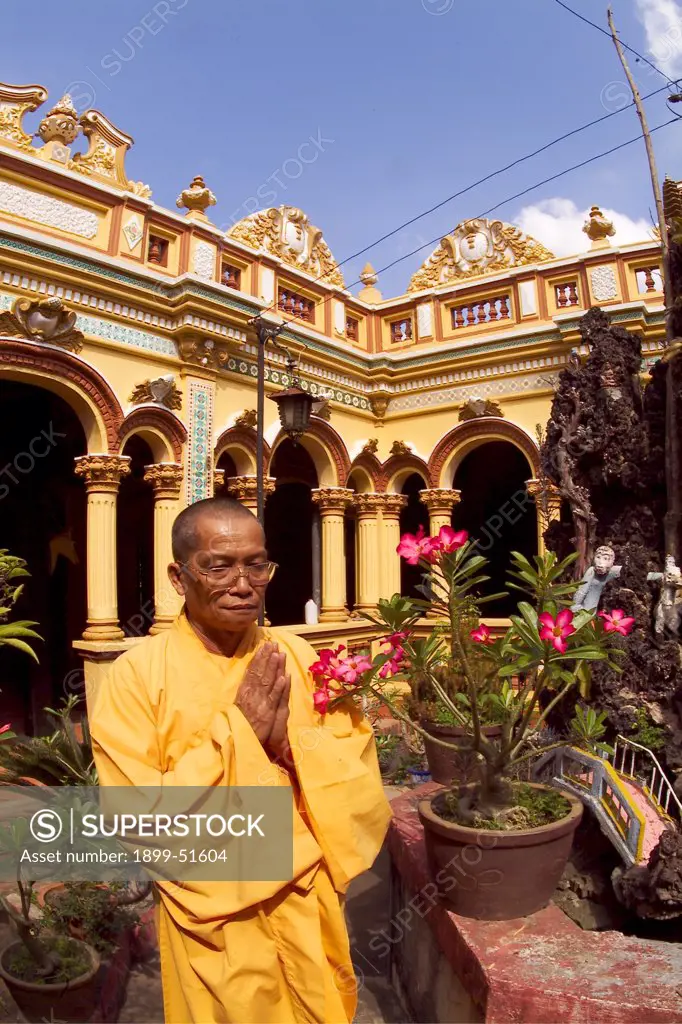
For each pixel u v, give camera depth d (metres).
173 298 9.48
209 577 1.95
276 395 8.30
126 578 12.07
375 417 13.19
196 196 10.23
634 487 6.02
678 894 3.54
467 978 3.35
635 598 5.71
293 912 1.86
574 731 5.02
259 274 11.05
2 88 8.16
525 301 11.88
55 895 4.61
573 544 6.43
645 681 5.50
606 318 6.83
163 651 2.03
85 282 8.48
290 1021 1.85
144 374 9.21
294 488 15.34
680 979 3.10
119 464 8.71
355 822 1.98
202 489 9.66
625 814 4.14
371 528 12.86
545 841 3.54
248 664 1.99
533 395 11.51
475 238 12.73
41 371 8.05
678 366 5.58
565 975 3.12
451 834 3.59
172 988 1.89
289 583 15.14
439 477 12.40
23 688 10.94
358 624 12.08
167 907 1.83
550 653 3.27
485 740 3.63
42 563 11.26
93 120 8.99
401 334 13.41
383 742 8.89
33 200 8.31
